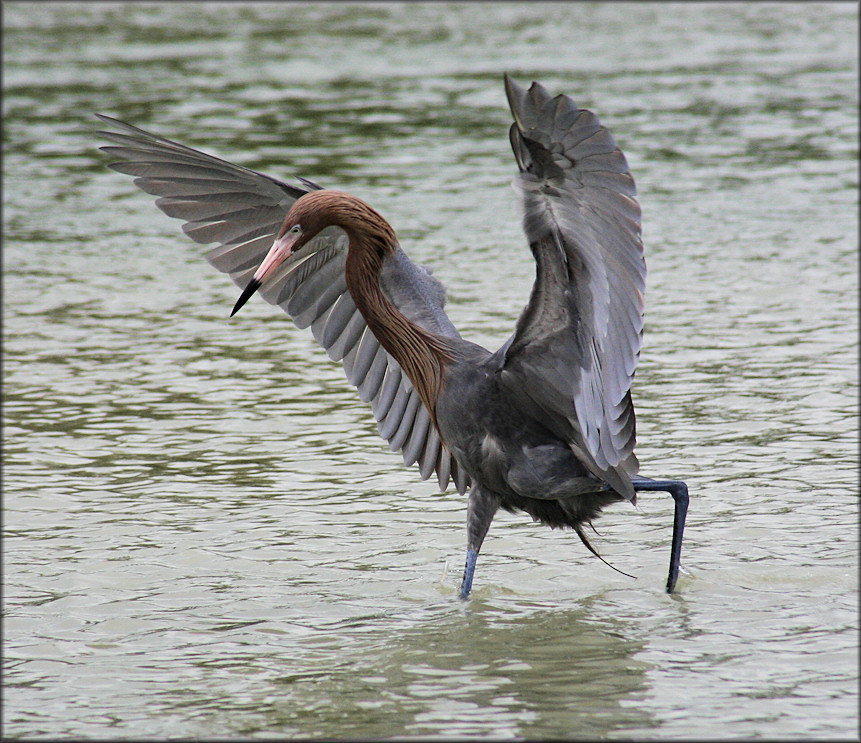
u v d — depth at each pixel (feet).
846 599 30.76
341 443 43.75
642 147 92.73
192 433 44.68
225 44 142.72
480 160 89.86
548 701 25.67
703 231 71.67
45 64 130.72
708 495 37.73
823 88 112.68
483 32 147.74
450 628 29.94
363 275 30.91
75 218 79.25
